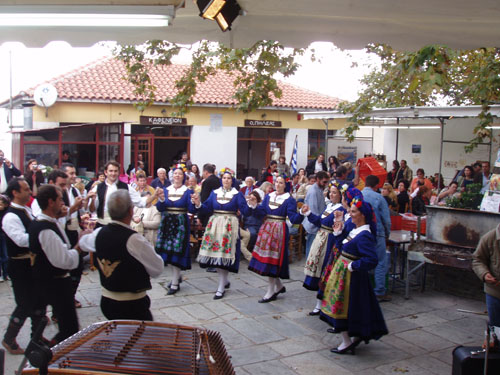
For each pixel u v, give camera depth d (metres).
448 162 15.96
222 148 18.11
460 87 10.95
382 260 6.43
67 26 2.61
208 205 6.53
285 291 6.77
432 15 2.92
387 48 7.84
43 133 13.31
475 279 7.42
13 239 4.20
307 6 2.79
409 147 17.03
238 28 3.27
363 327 4.46
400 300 6.52
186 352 2.45
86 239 3.90
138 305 3.49
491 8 2.73
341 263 4.58
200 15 2.71
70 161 13.61
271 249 6.18
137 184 7.73
